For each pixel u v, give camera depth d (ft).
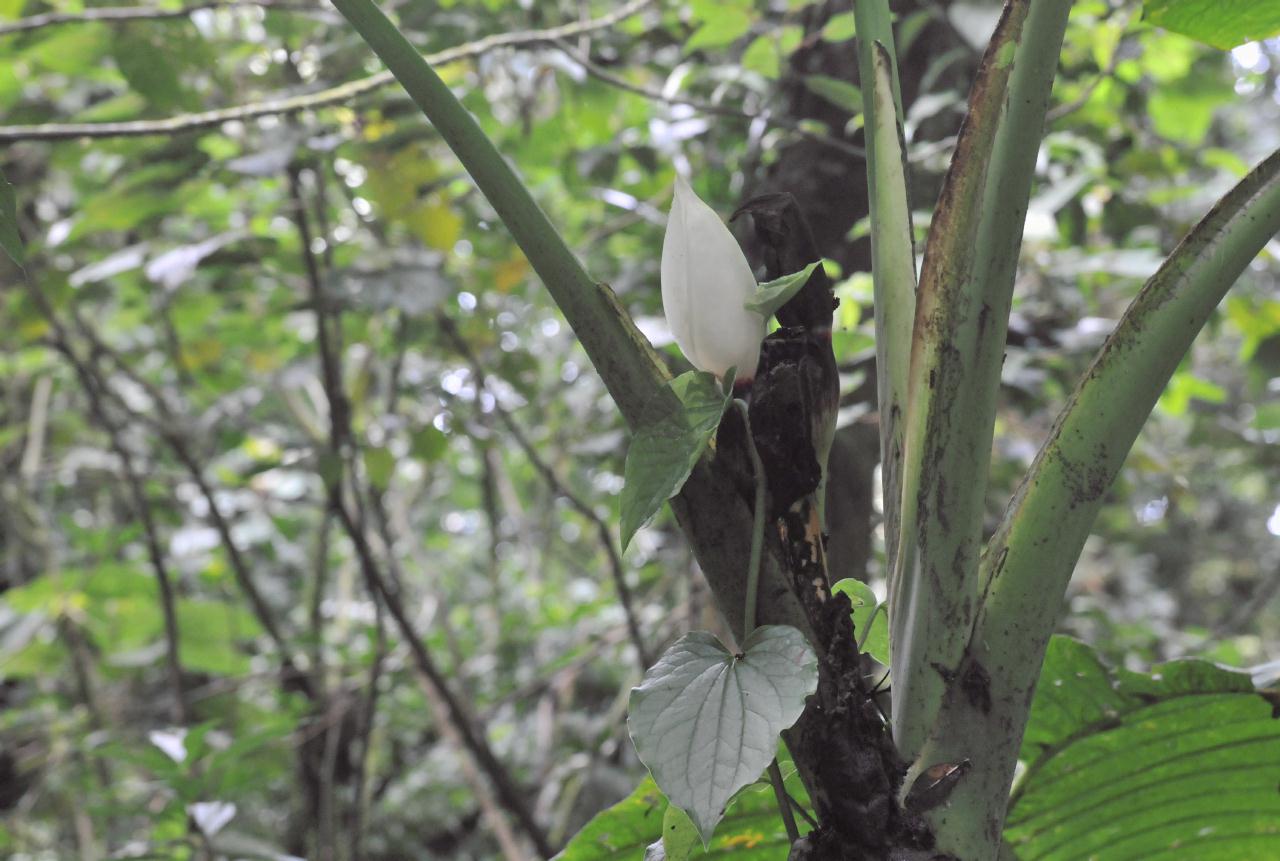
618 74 10.26
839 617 3.87
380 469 10.38
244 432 13.56
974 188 3.87
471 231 11.65
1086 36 9.35
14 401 16.90
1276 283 13.76
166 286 11.41
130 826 13.25
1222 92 10.67
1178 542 26.66
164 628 14.42
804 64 8.96
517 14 10.53
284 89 9.53
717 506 3.91
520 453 18.16
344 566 16.89
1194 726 4.89
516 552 20.81
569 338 14.65
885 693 4.12
